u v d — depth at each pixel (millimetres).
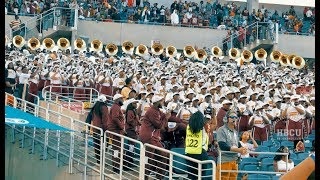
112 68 24141
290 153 13031
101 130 11586
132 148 12328
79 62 24031
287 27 37938
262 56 31453
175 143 12648
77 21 33125
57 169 13031
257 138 16094
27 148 14555
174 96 14758
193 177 10062
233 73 26031
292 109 16688
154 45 30297
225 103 14656
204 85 20203
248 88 21953
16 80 19625
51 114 16719
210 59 30094
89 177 12023
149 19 35250
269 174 11461
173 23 35344
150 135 11273
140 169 10367
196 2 39750
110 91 21188
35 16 31859
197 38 35438
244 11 37188
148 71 23984
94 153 12680
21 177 14719
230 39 34375
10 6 32438
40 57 23984
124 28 34594
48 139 13828
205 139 10359
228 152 10438
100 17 34344
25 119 11242
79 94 20969
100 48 29469
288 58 30578
